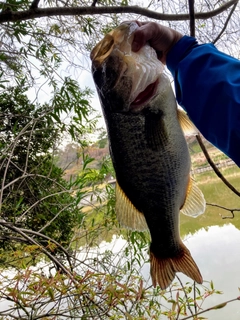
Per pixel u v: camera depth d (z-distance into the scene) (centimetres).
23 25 101
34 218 107
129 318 47
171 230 57
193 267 56
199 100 43
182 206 59
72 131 109
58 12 61
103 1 101
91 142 124
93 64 55
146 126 53
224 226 134
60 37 110
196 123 43
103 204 101
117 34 52
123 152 55
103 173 103
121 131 54
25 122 120
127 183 56
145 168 54
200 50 46
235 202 115
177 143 55
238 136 37
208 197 117
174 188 56
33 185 114
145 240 90
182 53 49
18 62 116
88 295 56
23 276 48
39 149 117
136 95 52
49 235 109
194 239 127
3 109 122
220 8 73
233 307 92
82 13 63
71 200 102
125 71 52
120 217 57
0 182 107
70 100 107
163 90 53
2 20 60
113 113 54
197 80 44
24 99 126
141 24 53
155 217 56
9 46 109
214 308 45
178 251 58
